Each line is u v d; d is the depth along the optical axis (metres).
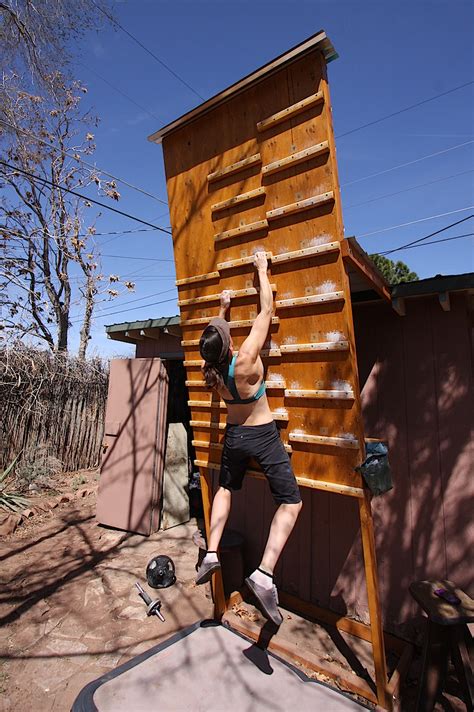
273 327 2.70
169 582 4.12
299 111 2.40
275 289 2.64
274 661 2.69
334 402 2.46
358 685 2.63
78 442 8.96
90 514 6.27
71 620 3.53
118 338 6.26
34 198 12.39
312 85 2.35
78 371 8.99
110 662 3.02
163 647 2.79
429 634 2.54
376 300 3.43
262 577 2.18
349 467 2.43
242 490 4.39
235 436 2.58
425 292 3.07
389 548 3.38
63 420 8.62
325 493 3.79
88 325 13.56
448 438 3.21
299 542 3.88
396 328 3.55
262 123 2.56
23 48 6.55
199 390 3.31
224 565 3.90
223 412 3.13
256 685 2.43
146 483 5.53
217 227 2.93
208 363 2.51
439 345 3.33
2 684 2.78
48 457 7.98
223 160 2.84
